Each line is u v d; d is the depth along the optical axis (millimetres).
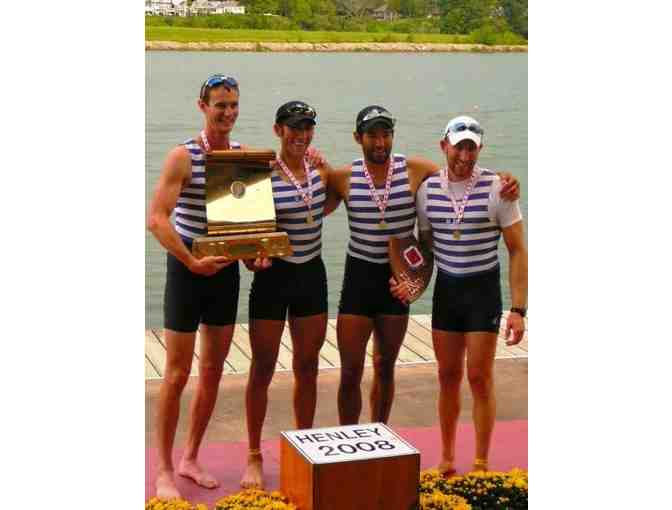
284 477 6547
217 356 6711
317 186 6684
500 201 6734
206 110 6531
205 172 6492
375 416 7090
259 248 6496
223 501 6504
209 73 6730
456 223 6766
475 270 6812
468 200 6750
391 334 6930
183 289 6570
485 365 6883
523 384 7301
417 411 7145
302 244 6691
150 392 6883
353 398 7004
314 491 6191
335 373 7059
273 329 6734
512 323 6809
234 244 6469
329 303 6957
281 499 6516
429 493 6719
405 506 6324
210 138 6551
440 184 6793
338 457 6258
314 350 6824
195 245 6426
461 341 6910
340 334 6934
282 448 6551
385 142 6703
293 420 7016
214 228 6477
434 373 7133
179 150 6492
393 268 6820
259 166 6578
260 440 6938
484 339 6848
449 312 6867
